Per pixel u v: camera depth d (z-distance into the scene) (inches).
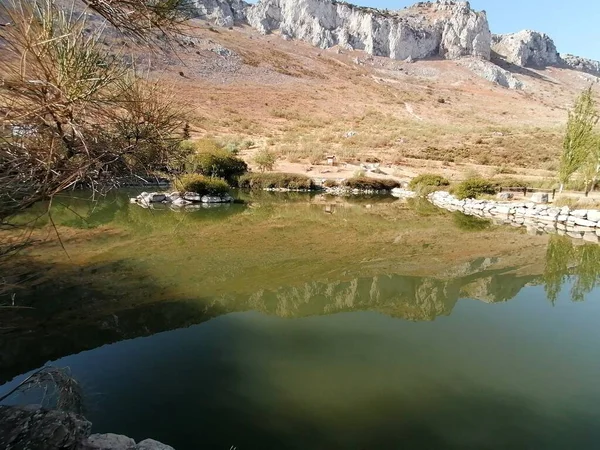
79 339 191.0
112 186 90.9
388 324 225.1
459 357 187.9
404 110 2316.7
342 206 675.4
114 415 136.6
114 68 79.9
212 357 180.1
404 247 402.0
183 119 97.3
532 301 266.8
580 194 662.5
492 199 681.6
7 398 135.8
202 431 131.1
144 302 237.6
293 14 3782.0
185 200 621.0
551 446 130.6
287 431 133.6
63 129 78.3
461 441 132.0
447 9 4431.6
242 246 380.2
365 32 3848.4
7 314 211.5
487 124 2095.2
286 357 183.0
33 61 69.3
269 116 1769.2
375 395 155.8
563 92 3934.5
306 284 284.8
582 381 169.3
